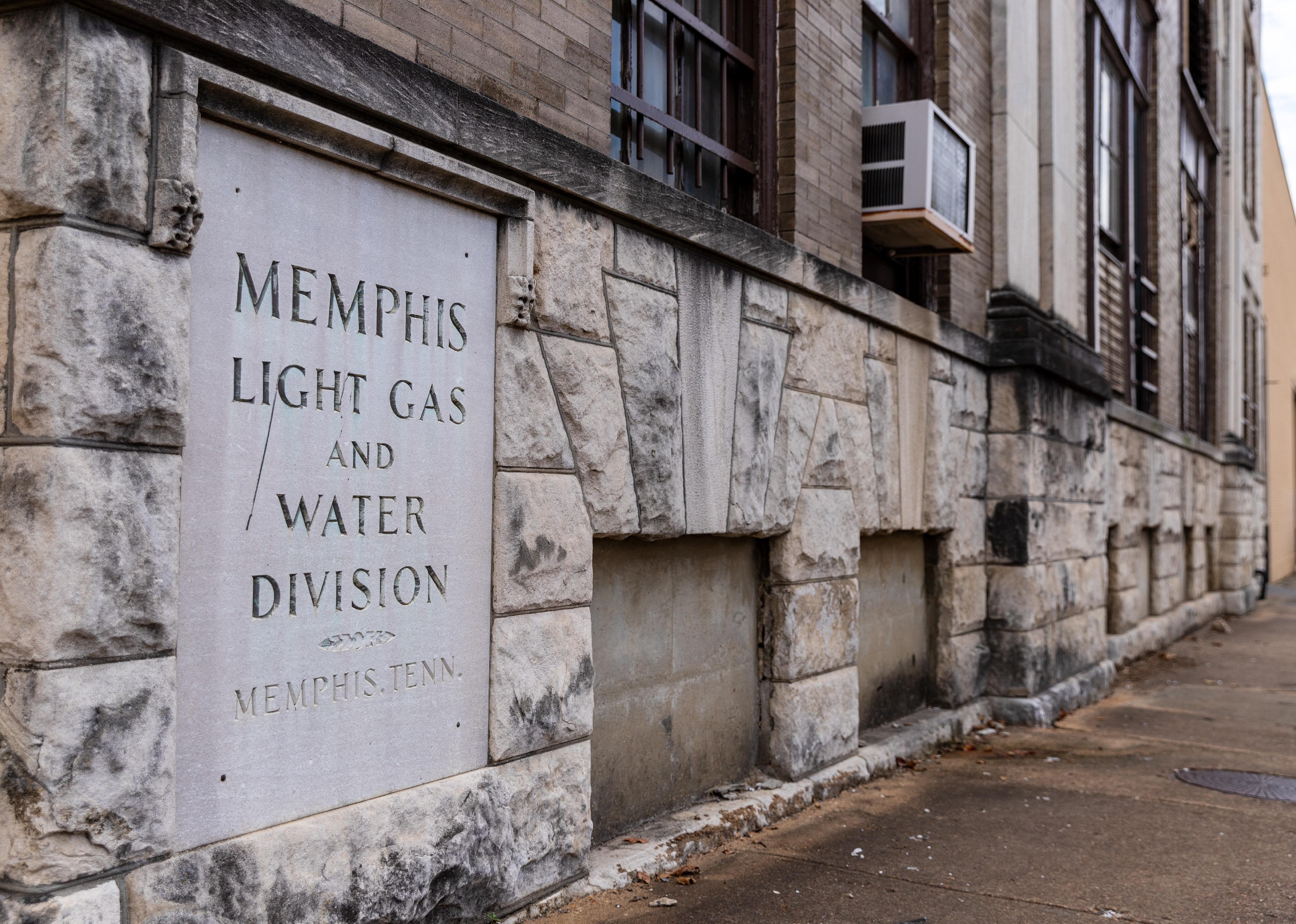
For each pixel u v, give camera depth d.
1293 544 38.78
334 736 3.40
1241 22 23.94
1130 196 14.34
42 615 2.62
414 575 3.69
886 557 7.98
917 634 8.48
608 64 4.85
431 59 3.87
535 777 4.22
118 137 2.77
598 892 4.55
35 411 2.64
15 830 2.62
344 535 3.44
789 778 6.14
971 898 4.86
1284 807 6.61
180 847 2.95
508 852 4.05
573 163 4.34
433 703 3.78
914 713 8.40
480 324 3.99
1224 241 21.66
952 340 8.33
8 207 2.70
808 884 4.92
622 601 5.16
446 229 3.85
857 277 6.78
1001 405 9.32
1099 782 7.18
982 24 9.36
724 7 6.34
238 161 3.12
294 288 3.29
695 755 5.71
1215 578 20.66
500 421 4.05
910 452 7.73
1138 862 5.46
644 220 4.77
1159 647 14.77
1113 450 12.87
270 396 3.20
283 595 3.24
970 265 9.02
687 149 5.97
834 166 6.85
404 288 3.67
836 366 6.62
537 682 4.21
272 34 3.14
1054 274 10.30
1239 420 23.00
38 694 2.61
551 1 4.48
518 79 4.29
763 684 6.22
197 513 3.00
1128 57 14.48
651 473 4.90
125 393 2.77
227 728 3.08
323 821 3.33
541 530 4.22
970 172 8.23
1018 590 9.23
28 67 2.70
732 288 5.55
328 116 3.27
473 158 3.90
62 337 2.64
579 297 4.45
